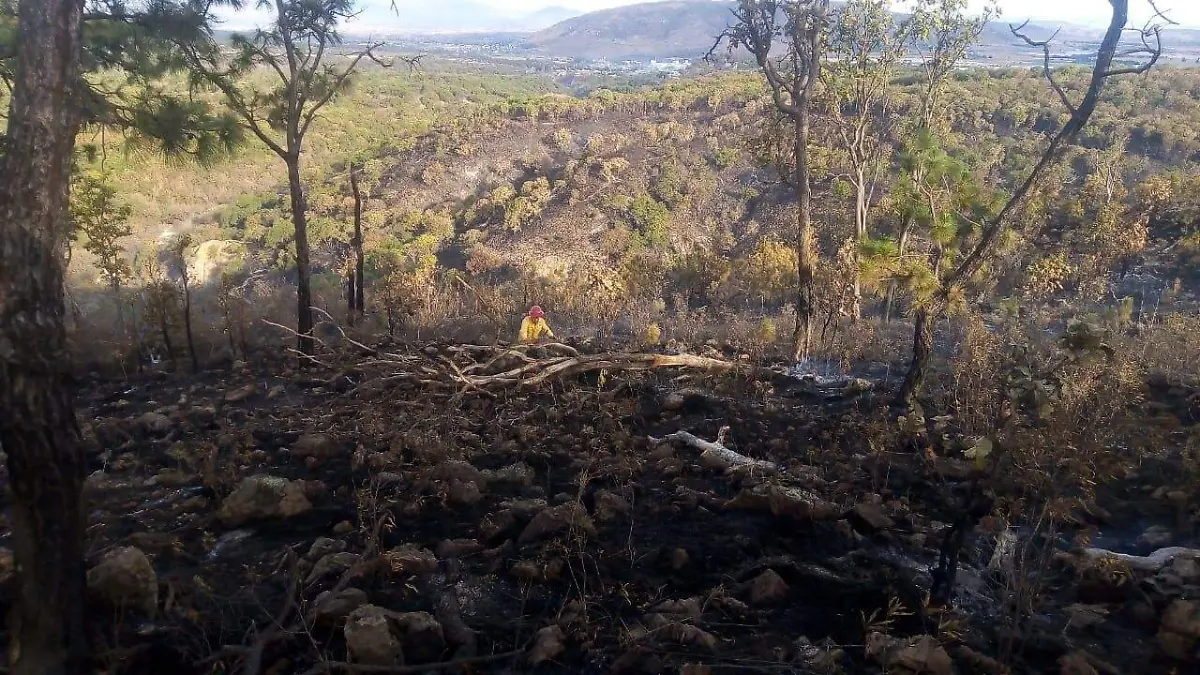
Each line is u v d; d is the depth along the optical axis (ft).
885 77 48.29
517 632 10.57
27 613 8.37
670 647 10.33
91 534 13.34
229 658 9.65
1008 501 13.48
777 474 16.58
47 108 8.04
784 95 78.74
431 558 12.48
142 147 24.34
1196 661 10.07
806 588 12.09
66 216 8.34
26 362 7.89
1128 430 16.81
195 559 12.79
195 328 33.22
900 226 23.50
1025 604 11.02
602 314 42.42
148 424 19.60
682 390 23.71
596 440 18.53
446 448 17.51
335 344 30.78
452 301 42.86
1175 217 60.95
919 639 10.02
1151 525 14.20
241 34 26.12
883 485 16.37
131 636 9.96
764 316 40.11
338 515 14.53
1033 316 37.47
